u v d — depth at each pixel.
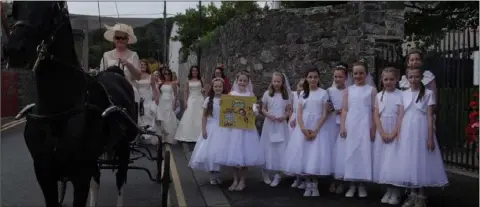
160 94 13.29
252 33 15.16
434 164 6.37
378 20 11.73
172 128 13.36
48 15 4.36
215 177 8.36
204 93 13.06
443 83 9.55
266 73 14.73
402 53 11.51
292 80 13.94
